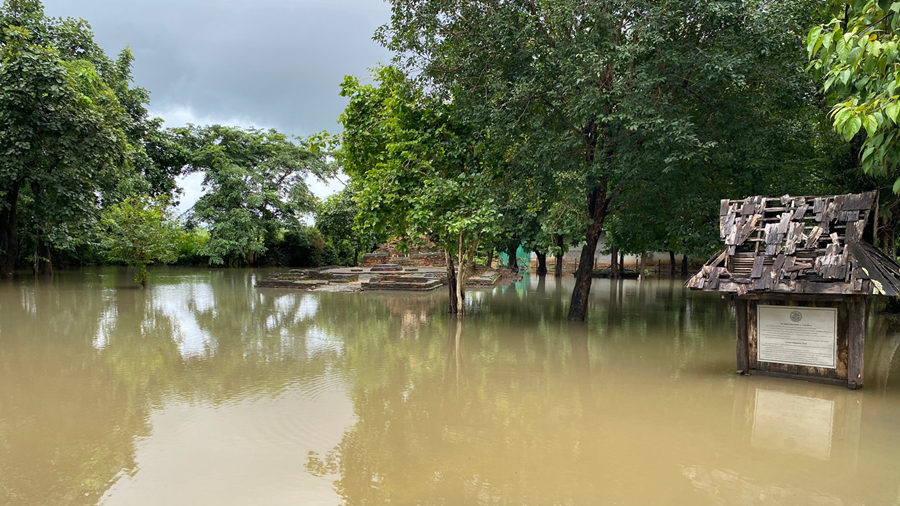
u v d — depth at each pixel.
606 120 9.64
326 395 6.39
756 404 6.05
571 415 5.67
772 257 6.68
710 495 3.84
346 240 40.56
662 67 10.33
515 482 4.04
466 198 11.36
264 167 39.25
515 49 10.96
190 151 37.31
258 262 43.03
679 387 6.81
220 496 3.80
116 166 21.28
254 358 8.51
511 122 10.91
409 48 11.82
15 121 17.89
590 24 10.29
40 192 19.53
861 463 4.43
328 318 13.23
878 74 5.23
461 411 5.80
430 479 4.09
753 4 9.73
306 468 4.29
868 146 5.43
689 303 17.45
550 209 11.34
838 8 7.08
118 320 12.46
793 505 3.70
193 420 5.45
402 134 12.37
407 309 15.16
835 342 6.76
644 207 12.23
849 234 6.32
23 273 28.38
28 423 5.32
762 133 10.54
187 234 40.84
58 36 23.62
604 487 3.97
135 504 3.68
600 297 19.75
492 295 20.25
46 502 3.70
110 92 21.50
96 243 27.67
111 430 5.14
